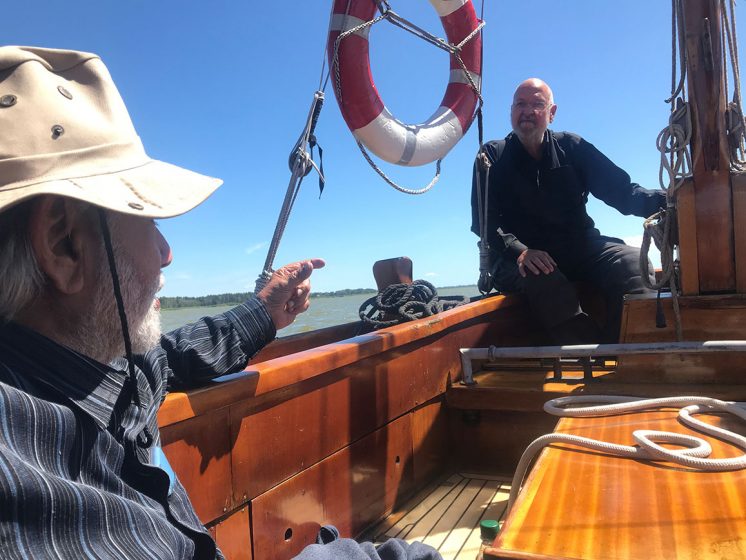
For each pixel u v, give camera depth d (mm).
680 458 1135
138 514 651
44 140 629
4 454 520
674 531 885
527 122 3012
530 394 2176
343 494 1706
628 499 1009
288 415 1475
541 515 963
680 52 2049
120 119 720
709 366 2020
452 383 2400
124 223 713
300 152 1882
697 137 2039
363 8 2492
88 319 692
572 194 3152
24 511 518
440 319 2262
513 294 3078
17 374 635
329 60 2559
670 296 2176
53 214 638
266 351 2355
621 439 1370
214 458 1234
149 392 916
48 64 686
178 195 711
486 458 2324
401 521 1912
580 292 3271
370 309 2869
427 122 2965
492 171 3260
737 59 2072
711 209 2064
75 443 631
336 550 957
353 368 1764
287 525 1464
